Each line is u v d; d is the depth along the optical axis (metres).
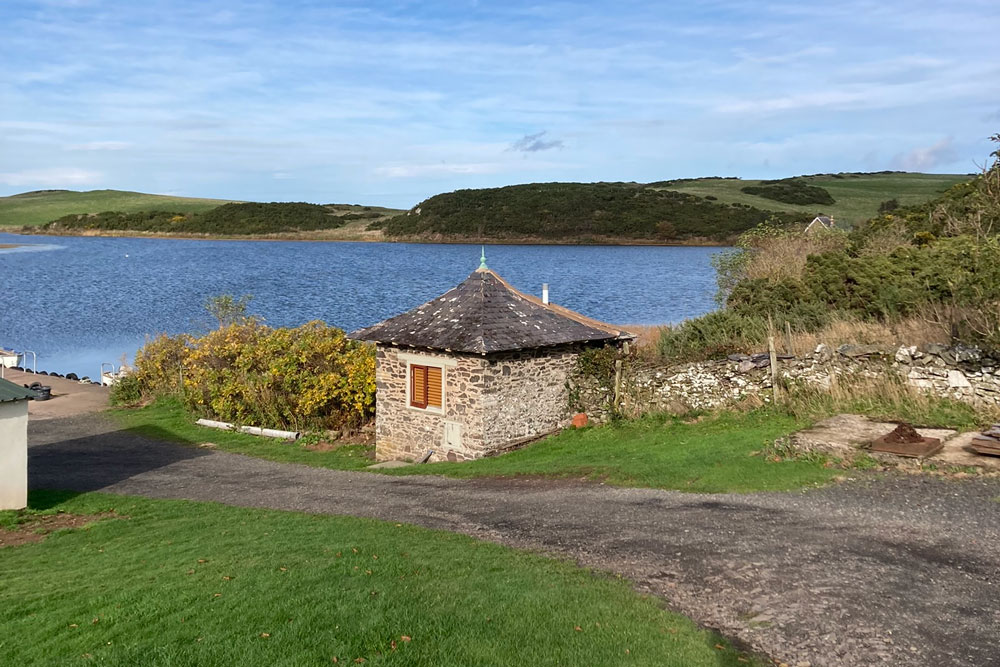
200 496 18.48
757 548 11.23
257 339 31.03
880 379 19.02
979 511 11.97
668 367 22.61
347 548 12.34
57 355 49.31
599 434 21.47
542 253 127.38
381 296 78.50
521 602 9.52
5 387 16.97
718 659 8.09
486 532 13.33
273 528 14.34
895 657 7.99
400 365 23.34
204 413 30.16
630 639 8.49
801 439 16.20
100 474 21.34
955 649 8.04
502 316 22.70
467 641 8.44
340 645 8.37
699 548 11.46
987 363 17.97
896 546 10.88
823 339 22.19
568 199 156.25
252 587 10.37
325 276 99.19
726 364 21.33
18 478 16.86
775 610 9.21
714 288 75.94
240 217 191.12
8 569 12.68
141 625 9.26
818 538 11.41
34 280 94.50
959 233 27.81
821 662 8.02
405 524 14.26
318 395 26.31
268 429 27.28
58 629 9.34
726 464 15.83
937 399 18.08
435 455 22.45
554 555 11.71
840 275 27.45
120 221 195.50
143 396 34.03
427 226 160.75
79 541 14.43
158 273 104.50
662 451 17.97
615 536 12.38
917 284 24.77
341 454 24.19
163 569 11.73
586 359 23.89
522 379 22.22
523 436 22.31
